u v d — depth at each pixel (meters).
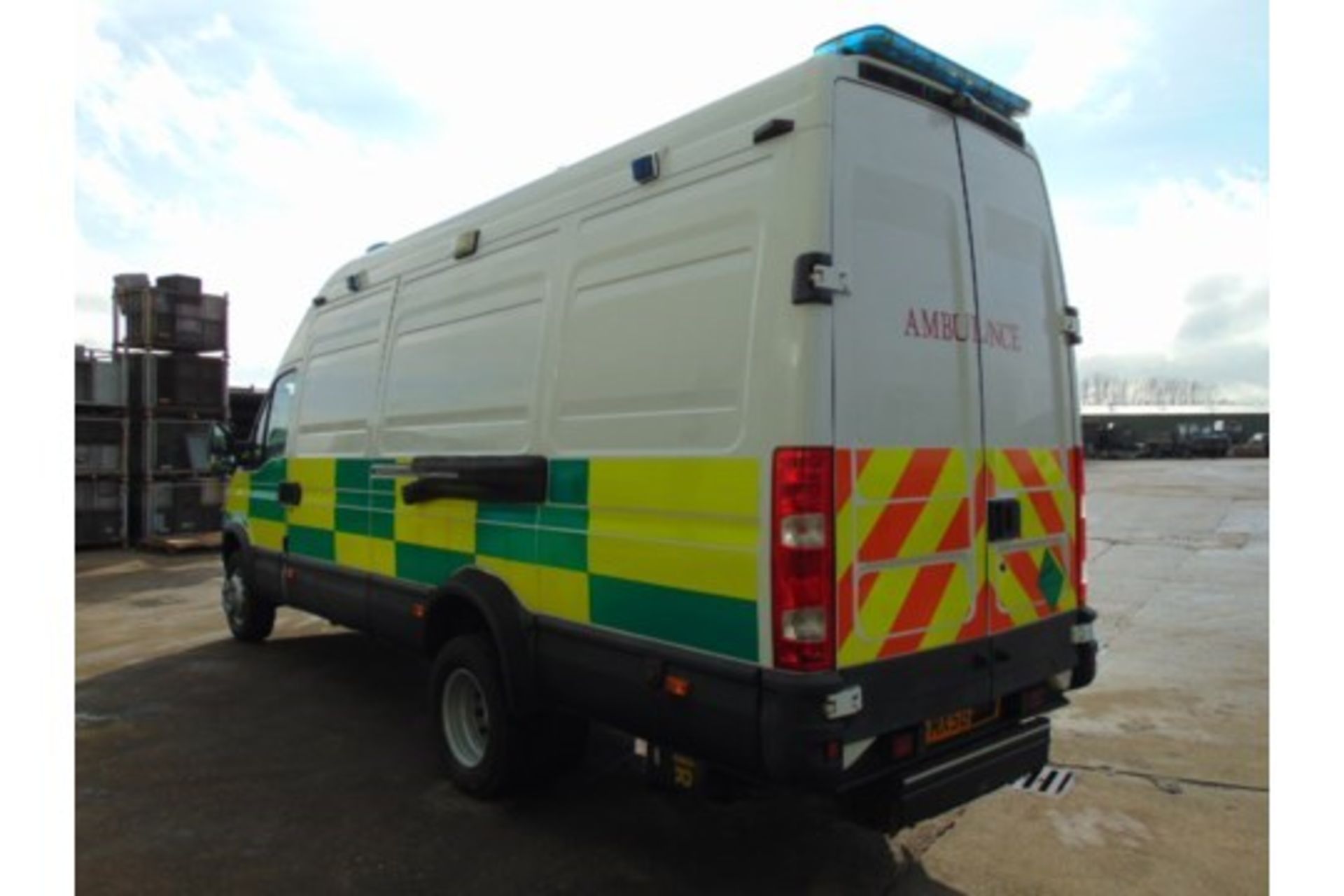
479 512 4.10
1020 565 3.43
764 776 2.74
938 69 3.20
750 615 2.80
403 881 3.38
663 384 3.19
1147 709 5.37
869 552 2.84
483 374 4.19
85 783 4.33
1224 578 10.13
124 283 13.18
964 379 3.23
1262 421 63.25
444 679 4.27
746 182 2.99
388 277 5.19
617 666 3.27
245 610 7.04
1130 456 52.06
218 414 13.84
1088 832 3.75
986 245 3.38
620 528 3.30
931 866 3.48
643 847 3.64
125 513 13.08
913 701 2.94
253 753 4.73
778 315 2.81
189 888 3.33
